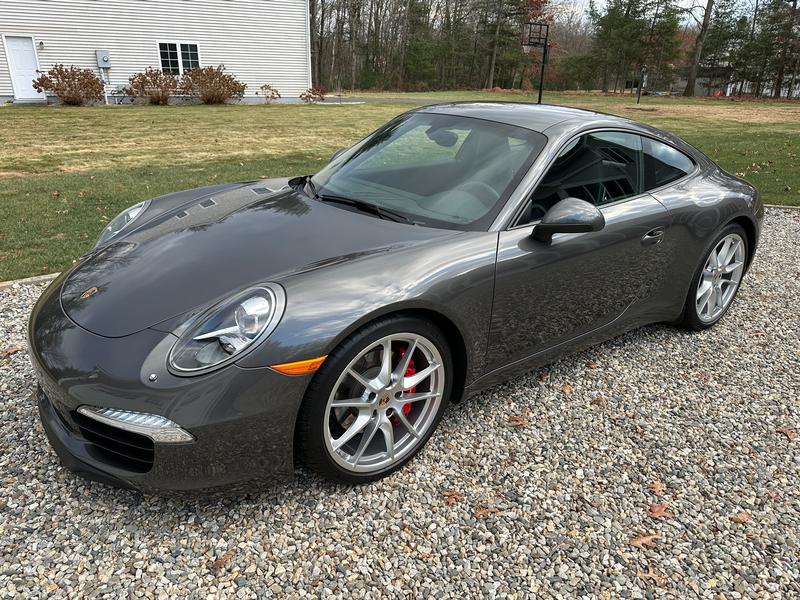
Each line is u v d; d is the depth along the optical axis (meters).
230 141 12.66
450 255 2.32
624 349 3.55
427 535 2.11
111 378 1.89
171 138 12.92
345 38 55.84
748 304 4.32
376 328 2.08
